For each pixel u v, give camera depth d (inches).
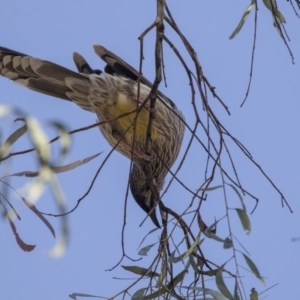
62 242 187.5
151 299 266.8
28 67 384.2
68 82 400.8
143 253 273.4
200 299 267.7
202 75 256.4
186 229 275.9
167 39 254.8
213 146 258.5
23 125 192.4
